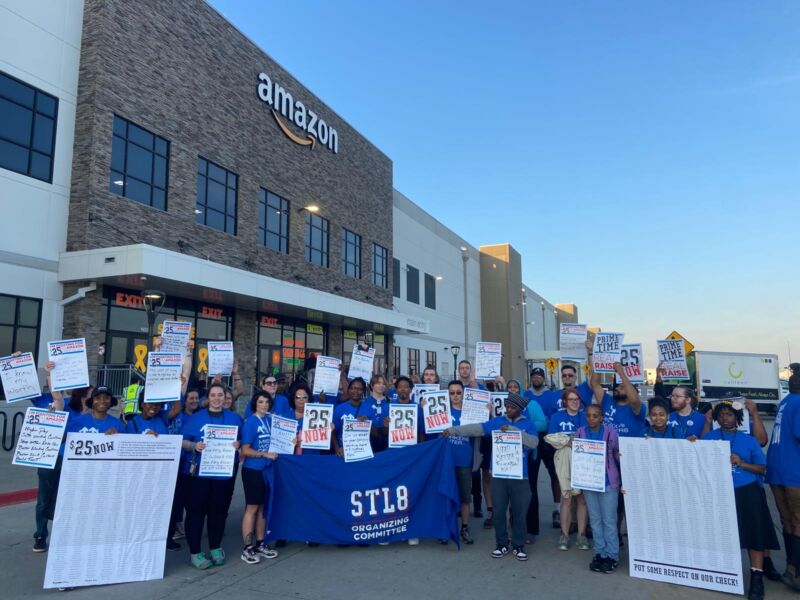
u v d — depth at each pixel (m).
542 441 8.10
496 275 58.47
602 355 7.37
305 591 5.47
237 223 23.58
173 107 20.36
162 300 15.47
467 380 8.56
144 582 5.74
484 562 6.35
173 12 20.53
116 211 17.83
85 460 5.74
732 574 5.47
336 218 31.27
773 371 28.44
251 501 6.41
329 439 7.14
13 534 7.35
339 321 29.77
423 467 7.05
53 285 16.64
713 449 5.73
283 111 26.91
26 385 6.14
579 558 6.52
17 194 15.82
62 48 17.19
